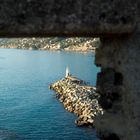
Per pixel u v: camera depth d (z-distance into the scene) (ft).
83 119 192.44
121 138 25.13
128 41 24.61
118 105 25.85
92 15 23.03
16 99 260.83
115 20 23.70
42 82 358.84
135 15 24.23
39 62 617.62
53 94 286.05
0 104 240.94
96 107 215.51
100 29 23.49
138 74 24.17
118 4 23.71
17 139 167.63
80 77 399.03
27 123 193.77
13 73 437.58
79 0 22.56
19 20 21.45
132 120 24.22
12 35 22.47
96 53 28.55
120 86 25.57
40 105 240.94
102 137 27.09
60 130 182.29
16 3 21.30
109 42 26.58
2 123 193.47
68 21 22.43
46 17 21.94
